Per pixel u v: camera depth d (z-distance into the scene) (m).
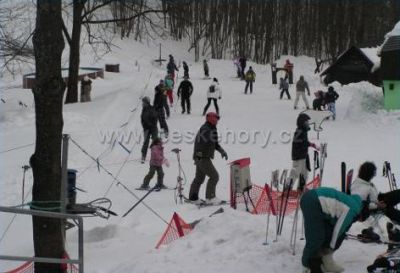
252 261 7.97
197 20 59.97
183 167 18.17
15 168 17.36
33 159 9.22
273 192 13.06
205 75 52.59
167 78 32.69
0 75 33.25
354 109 28.84
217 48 69.38
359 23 73.69
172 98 32.41
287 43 73.81
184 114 29.45
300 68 68.31
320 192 7.07
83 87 31.50
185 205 13.47
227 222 9.78
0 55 27.25
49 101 9.04
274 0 72.31
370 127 25.83
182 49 66.75
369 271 7.25
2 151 19.88
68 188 10.64
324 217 7.05
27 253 10.98
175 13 29.84
